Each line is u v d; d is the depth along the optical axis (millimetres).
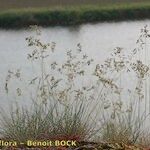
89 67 20469
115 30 41188
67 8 45656
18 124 8820
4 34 41375
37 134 8648
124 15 45625
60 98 9523
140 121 10266
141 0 49844
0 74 27641
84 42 36562
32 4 50656
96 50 33000
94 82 17828
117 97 13406
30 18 44000
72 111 9086
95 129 9766
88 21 44906
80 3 50719
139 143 9016
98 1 50781
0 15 43844
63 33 41219
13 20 43688
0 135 8945
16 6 50094
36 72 24500
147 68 9789
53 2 51125
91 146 8203
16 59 31844
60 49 33469
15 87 21109
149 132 10141
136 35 38656
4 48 35812
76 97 9633
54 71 20953
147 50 22875
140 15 45812
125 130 8969
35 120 8773
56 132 8727
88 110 9688
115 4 48344
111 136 8875
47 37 40031
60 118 8836
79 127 8820
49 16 44344
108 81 9672
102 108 11016
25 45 36500
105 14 45312
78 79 18141
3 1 51594
